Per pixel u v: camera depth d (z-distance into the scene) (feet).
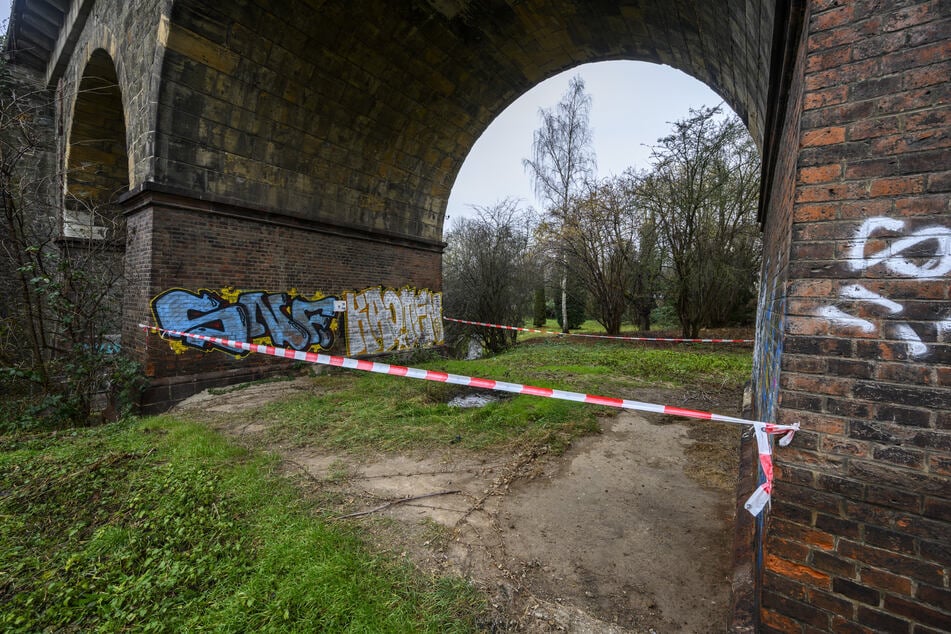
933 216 4.46
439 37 29.60
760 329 15.98
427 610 7.00
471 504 10.93
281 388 24.58
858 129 4.89
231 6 21.72
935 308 4.46
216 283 24.91
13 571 7.85
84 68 30.07
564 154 63.05
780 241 7.95
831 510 5.01
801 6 5.94
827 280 5.08
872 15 4.81
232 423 17.99
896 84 4.66
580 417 18.49
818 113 5.15
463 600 7.27
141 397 21.54
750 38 13.82
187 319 23.57
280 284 28.43
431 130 36.24
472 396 23.76
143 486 11.41
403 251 38.37
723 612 7.19
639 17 24.02
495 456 14.38
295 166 28.99
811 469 5.16
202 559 8.13
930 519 4.46
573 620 6.95
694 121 43.04
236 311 25.91
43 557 8.46
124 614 6.81
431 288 41.45
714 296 49.03
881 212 4.75
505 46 31.63
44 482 11.52
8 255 21.44
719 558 8.73
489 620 6.88
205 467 12.66
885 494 4.70
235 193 25.75
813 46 5.19
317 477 12.48
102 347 22.41
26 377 20.04
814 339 5.16
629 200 50.03
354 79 28.71
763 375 10.19
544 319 85.10
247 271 26.50
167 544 8.66
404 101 32.60
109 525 9.46
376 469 13.19
